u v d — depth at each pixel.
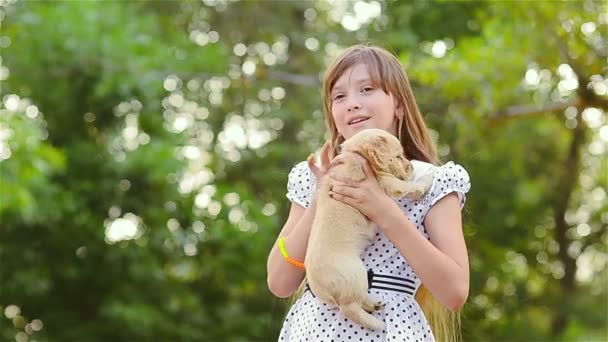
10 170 10.41
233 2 16.66
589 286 20.25
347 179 3.37
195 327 15.27
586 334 19.83
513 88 10.66
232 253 14.57
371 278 3.42
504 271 17.80
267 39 16.69
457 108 11.41
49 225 13.98
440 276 3.28
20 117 10.54
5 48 13.05
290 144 16.64
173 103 15.60
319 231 3.39
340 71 3.76
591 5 9.84
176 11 16.50
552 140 17.12
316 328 3.42
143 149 13.68
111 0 13.92
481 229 16.73
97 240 14.62
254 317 15.60
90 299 15.15
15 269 14.51
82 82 13.68
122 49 12.94
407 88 3.82
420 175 3.52
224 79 14.04
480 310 16.94
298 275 3.63
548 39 10.12
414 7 14.84
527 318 18.88
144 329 14.37
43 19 12.88
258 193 16.62
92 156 14.36
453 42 14.68
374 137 3.41
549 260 18.75
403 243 3.29
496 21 10.88
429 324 3.88
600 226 18.97
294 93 16.23
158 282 15.02
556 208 18.27
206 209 14.69
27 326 15.17
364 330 3.38
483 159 16.02
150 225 14.76
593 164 18.55
